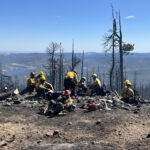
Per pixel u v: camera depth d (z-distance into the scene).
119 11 32.25
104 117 9.76
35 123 9.12
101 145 6.07
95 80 15.44
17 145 6.34
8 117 10.08
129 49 32.84
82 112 10.88
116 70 48.66
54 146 5.93
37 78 15.62
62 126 8.60
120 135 7.12
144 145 5.87
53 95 13.48
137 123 8.73
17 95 14.61
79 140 6.77
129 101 13.83
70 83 14.00
